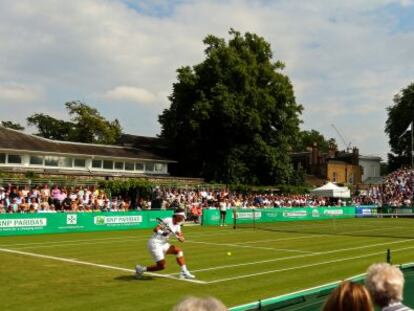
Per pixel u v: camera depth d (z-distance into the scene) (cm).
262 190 5753
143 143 6594
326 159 8819
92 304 1202
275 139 6375
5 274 1576
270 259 1992
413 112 8800
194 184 4972
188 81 6100
